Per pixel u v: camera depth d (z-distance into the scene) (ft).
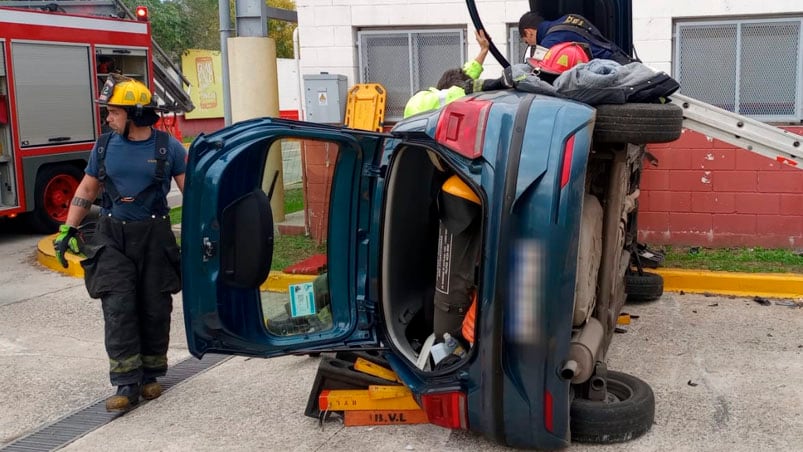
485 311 12.16
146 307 16.14
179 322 22.02
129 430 14.98
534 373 12.09
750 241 26.08
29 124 35.86
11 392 17.24
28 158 35.86
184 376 17.78
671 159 26.20
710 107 17.97
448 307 13.61
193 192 13.48
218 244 13.66
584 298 13.16
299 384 16.93
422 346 14.82
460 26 27.50
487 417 12.53
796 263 24.16
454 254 13.39
